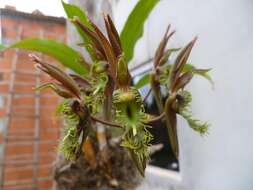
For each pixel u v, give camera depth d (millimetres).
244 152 163
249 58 159
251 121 158
